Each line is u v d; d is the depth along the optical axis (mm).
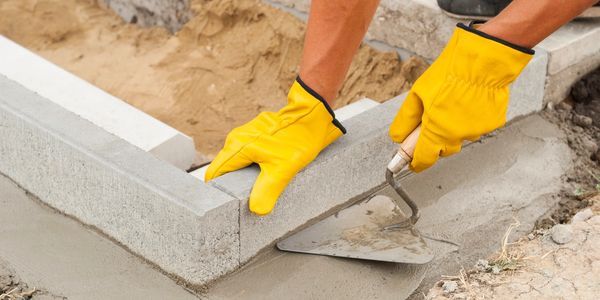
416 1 2188
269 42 2412
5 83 1938
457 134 1647
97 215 1822
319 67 1720
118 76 2453
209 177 1765
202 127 2316
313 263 1773
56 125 1833
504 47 1599
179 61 2479
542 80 2109
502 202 1938
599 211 1930
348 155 1835
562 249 1827
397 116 1698
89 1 2682
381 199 1868
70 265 1780
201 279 1720
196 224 1675
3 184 1939
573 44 2125
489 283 1771
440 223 1883
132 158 1770
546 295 1741
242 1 2461
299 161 1744
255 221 1749
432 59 2215
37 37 2594
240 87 2395
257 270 1766
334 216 1848
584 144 2094
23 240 1827
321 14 1704
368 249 1778
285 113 1758
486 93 1633
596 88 2189
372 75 2279
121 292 1734
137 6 2621
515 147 2059
